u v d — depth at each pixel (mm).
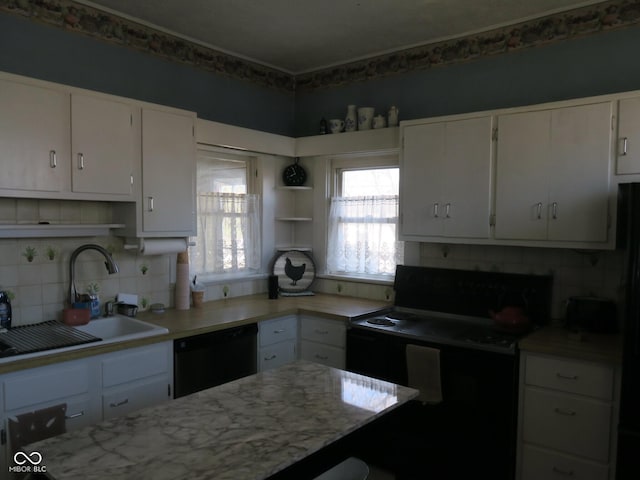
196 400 1688
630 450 2154
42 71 2693
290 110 4254
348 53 3719
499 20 3082
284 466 1248
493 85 3195
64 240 2773
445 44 3385
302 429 1449
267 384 1860
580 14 2854
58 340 2352
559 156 2666
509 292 3045
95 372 2332
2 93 2250
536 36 3016
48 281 2717
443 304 3291
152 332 2596
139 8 2920
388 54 3668
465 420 2650
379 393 1763
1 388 2020
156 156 2891
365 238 3748
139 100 2920
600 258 2801
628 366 2135
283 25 3166
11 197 2367
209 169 3561
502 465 2539
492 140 2891
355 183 3852
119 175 2713
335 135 3730
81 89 2537
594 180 2564
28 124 2340
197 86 3500
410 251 3514
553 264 2961
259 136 3678
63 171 2473
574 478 2385
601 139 2535
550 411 2441
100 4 2867
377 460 1728
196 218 3174
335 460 1481
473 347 2605
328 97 4047
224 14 3000
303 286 3979
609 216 2527
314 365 2129
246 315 3115
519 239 2816
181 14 3004
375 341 2992
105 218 2957
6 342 2311
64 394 2219
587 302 2689
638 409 2133
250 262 3863
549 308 2965
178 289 3271
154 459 1264
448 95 3391
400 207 3277
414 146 3201
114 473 1189
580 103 2594
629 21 2709
